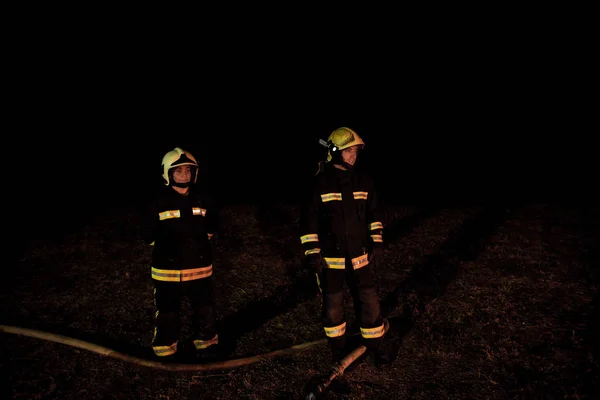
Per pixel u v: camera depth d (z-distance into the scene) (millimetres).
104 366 3582
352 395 3307
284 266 5445
